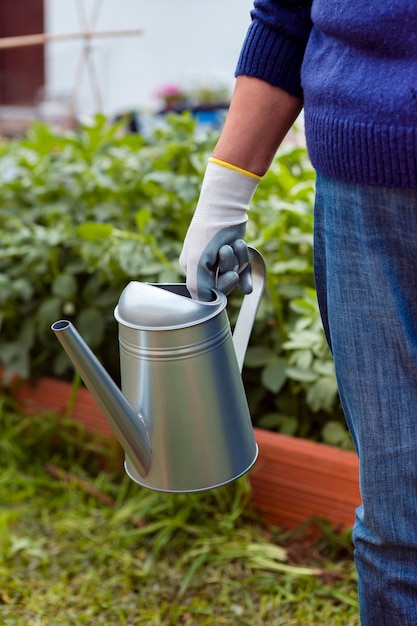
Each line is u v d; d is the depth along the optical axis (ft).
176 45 25.96
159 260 7.14
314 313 6.13
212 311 3.52
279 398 6.92
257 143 3.72
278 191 7.12
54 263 7.73
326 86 3.19
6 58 24.77
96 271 7.67
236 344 3.99
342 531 5.88
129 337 3.51
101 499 6.77
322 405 6.15
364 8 3.03
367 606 3.57
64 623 5.41
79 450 7.44
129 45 25.66
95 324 7.45
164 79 25.75
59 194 8.16
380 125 3.01
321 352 6.07
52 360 8.05
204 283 3.70
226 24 25.72
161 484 3.60
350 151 3.13
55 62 23.67
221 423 3.58
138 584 5.78
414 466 3.32
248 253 3.81
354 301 3.34
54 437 7.54
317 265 3.65
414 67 2.95
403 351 3.28
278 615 5.37
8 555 6.12
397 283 3.26
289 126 3.78
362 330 3.34
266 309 6.64
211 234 3.72
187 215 7.30
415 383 3.31
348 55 3.14
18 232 7.88
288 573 5.67
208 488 3.59
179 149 7.32
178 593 5.65
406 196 3.09
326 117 3.21
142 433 3.53
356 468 5.77
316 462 5.96
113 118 17.22
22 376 7.57
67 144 8.69
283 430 6.64
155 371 3.47
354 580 5.55
